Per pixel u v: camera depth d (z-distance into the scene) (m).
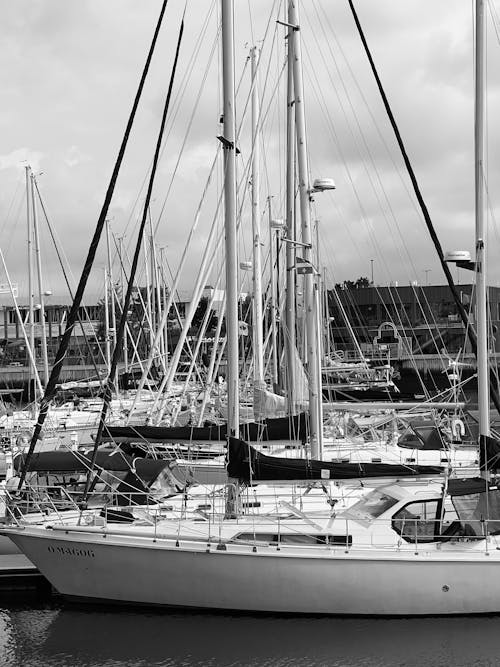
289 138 22.47
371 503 15.88
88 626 15.52
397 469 15.88
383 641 14.63
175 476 20.11
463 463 22.03
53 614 16.09
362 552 14.94
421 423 25.72
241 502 16.73
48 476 19.09
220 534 15.57
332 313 76.88
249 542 15.22
